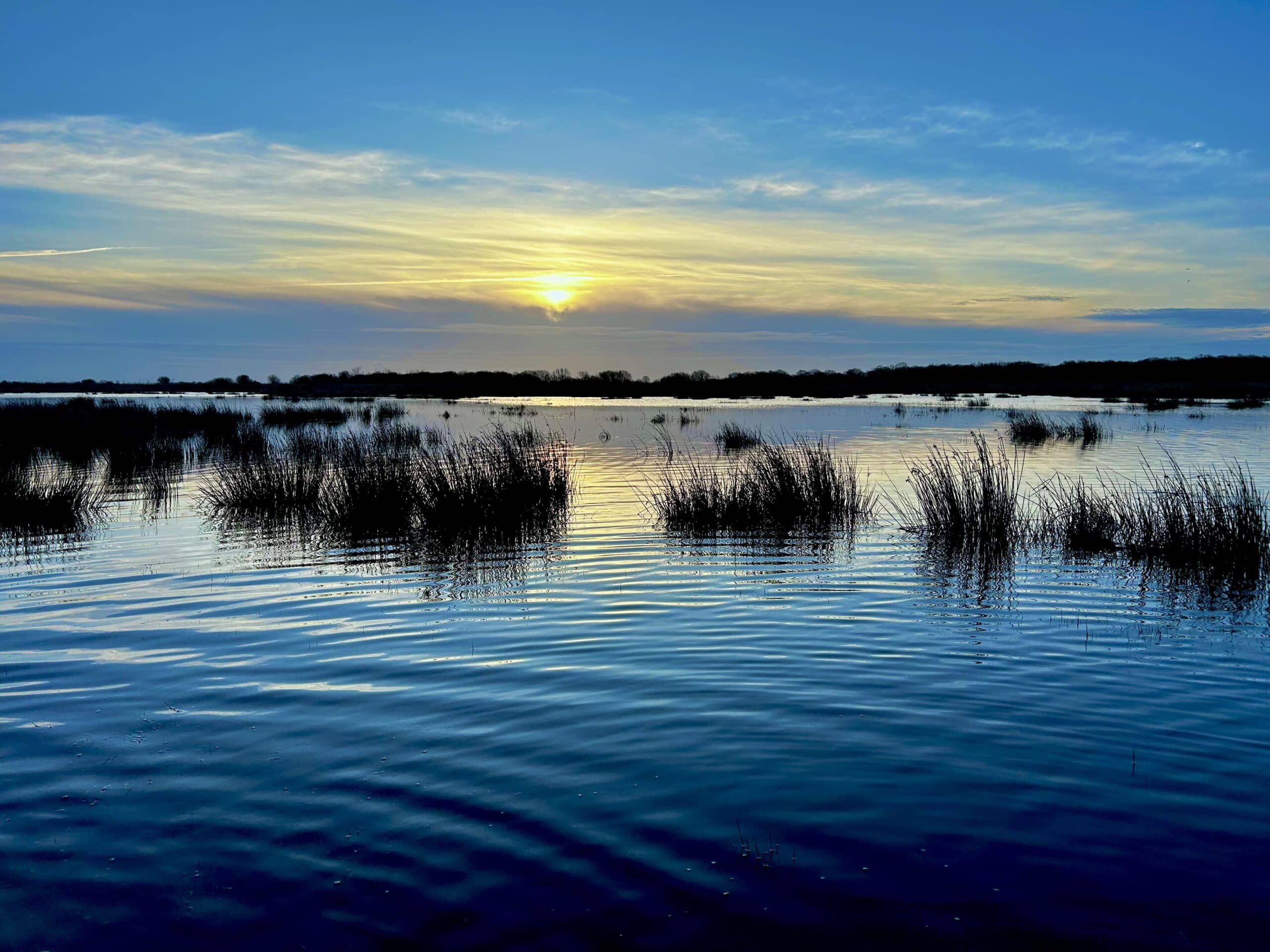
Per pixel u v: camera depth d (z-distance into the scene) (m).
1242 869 4.82
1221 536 12.52
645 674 7.92
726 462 24.80
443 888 4.74
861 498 18.39
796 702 7.21
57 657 8.56
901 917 4.45
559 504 17.95
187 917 4.56
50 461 25.22
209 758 6.28
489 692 7.51
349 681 7.82
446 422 41.72
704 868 4.88
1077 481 20.27
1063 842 5.09
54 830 5.36
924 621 9.59
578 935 4.36
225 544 14.47
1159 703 7.18
